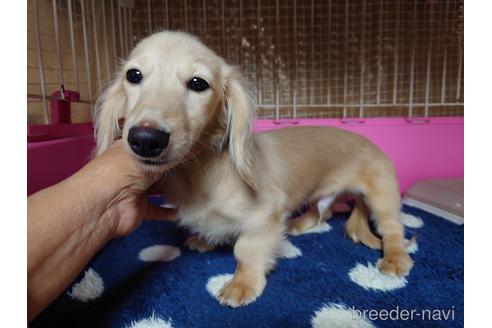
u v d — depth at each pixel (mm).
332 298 232
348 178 334
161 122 180
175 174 253
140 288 243
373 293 238
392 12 503
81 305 224
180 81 210
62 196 166
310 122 449
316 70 522
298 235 340
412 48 484
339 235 340
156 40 223
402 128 444
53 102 336
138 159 184
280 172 281
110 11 445
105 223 191
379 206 317
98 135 251
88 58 384
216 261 283
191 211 258
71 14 354
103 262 279
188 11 512
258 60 522
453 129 441
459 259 284
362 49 488
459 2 489
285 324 206
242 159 235
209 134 238
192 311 219
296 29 513
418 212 391
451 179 427
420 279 256
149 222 363
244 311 219
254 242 251
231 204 245
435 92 520
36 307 155
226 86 239
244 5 511
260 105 496
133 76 216
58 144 311
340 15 506
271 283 251
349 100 531
